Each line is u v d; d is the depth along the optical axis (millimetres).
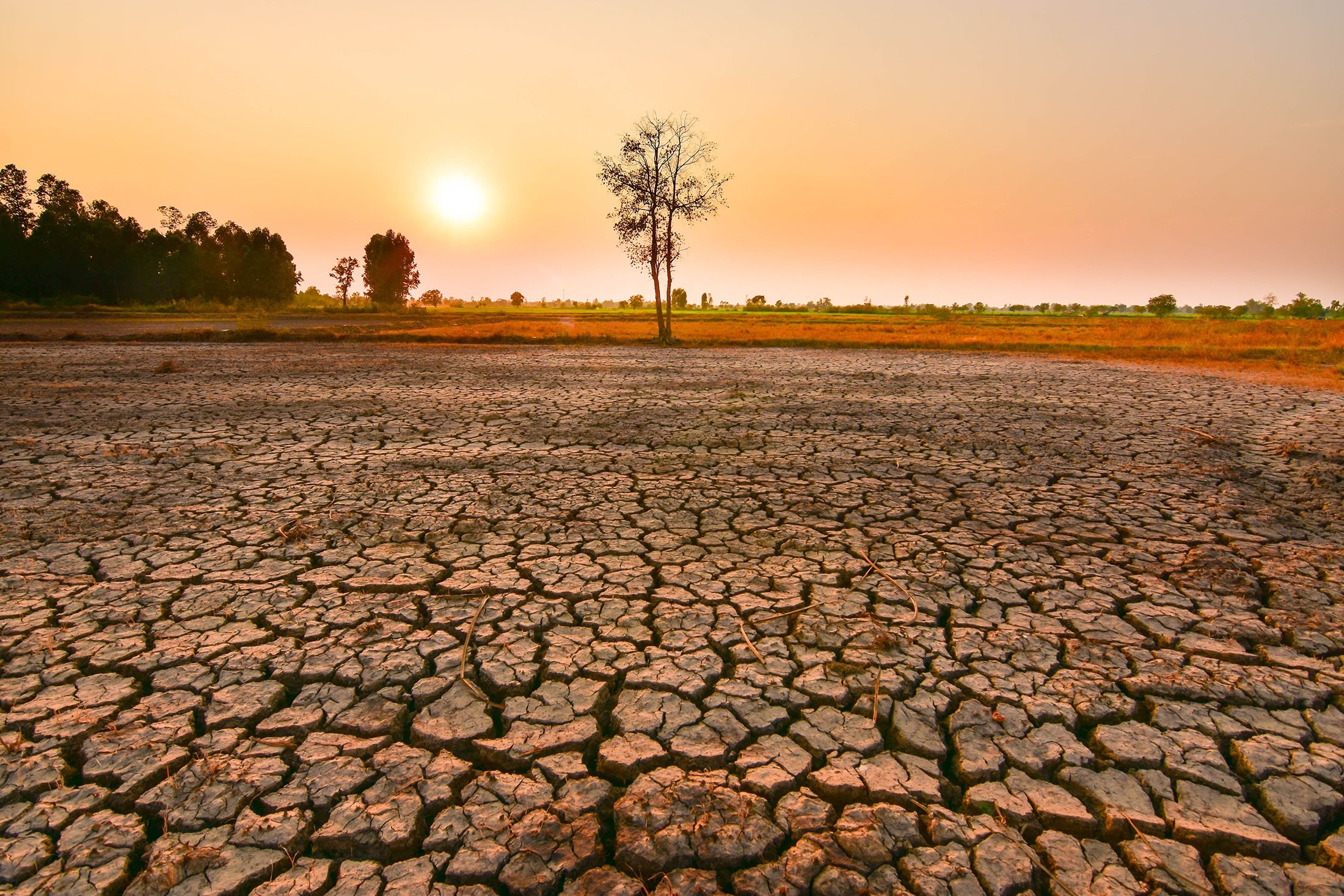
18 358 17609
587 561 4492
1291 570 4375
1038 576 4289
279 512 5449
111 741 2676
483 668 3213
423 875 2102
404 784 2480
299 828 2273
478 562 4461
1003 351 23016
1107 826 2314
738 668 3219
